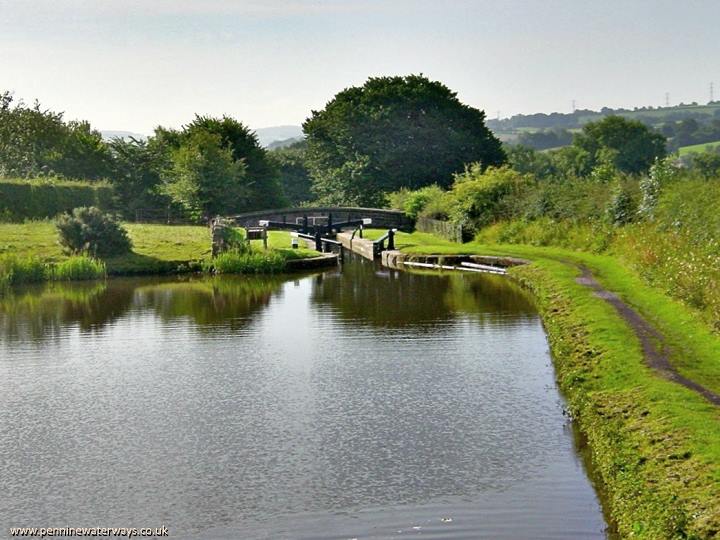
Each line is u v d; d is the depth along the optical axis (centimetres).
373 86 10750
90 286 4369
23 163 8331
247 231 5378
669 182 4347
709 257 2767
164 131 8631
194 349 2784
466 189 5959
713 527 1233
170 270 4825
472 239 5822
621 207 4638
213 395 2241
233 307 3625
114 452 1842
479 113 10525
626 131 12950
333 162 10381
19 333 3119
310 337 2934
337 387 2289
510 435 1886
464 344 2762
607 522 1461
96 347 2852
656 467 1468
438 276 4572
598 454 1662
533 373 2386
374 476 1686
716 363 2078
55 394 2286
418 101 10238
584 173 12700
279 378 2395
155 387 2333
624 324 2584
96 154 8125
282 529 1477
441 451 1806
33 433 1970
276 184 9112
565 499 1556
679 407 1712
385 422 1994
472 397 2170
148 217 7712
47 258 4784
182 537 1458
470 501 1564
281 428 1970
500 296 3750
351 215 7719
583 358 2294
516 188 5872
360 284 4316
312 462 1764
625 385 1962
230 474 1712
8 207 6144
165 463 1775
